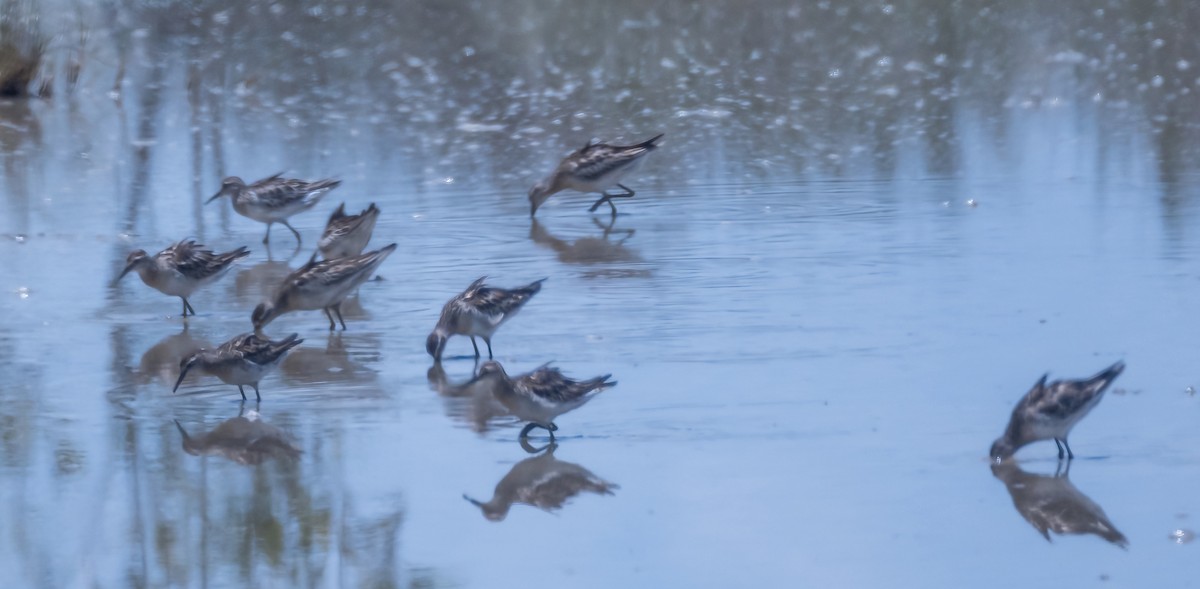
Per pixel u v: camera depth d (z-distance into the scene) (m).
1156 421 11.48
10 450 11.51
